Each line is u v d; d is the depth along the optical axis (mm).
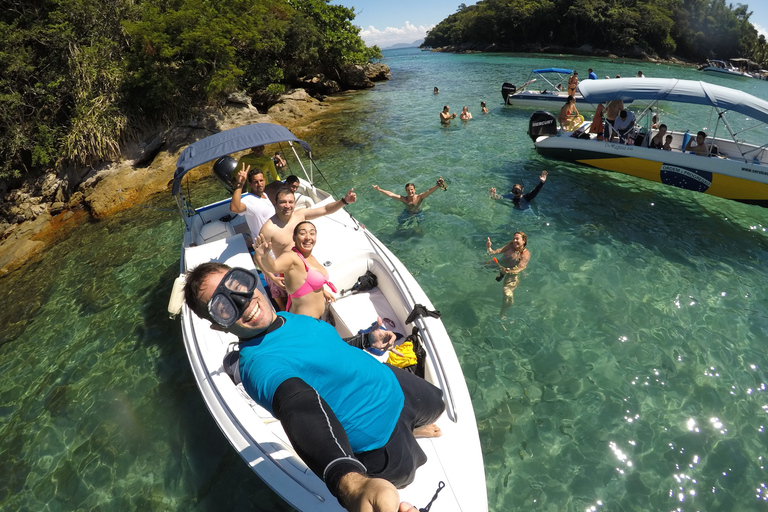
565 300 5996
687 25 61594
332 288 4598
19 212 12398
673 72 34562
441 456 3172
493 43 78938
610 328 5484
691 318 5602
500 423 4355
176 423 4812
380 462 1766
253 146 6277
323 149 14031
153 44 14586
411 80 32188
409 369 3711
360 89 29672
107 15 15211
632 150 9609
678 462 3910
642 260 6828
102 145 13359
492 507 3656
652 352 5102
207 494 4035
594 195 9156
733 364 4887
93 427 4934
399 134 14859
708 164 8656
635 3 62250
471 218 8203
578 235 7559
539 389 4707
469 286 6359
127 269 8203
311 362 1559
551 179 10062
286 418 1293
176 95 15391
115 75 14375
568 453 4035
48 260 9555
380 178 10758
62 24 13875
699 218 8133
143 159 14180
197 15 15648
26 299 7977
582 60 44875
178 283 5344
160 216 10703
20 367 6102
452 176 10453
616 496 3678
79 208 12531
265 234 4676
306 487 3045
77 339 6449
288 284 3814
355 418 1672
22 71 13219
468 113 16109
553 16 66875
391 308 4824
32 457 4711
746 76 35125
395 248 7375
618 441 4117
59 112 14055
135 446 4617
